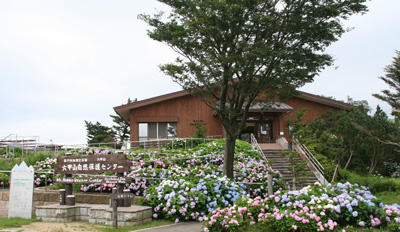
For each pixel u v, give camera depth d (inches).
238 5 454.0
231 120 554.9
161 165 617.6
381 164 917.8
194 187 421.4
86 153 712.4
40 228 366.0
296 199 314.7
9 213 446.6
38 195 485.4
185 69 531.5
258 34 498.0
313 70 502.9
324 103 1170.0
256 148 860.0
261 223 300.5
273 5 494.9
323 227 274.2
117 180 422.0
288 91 542.6
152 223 386.9
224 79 544.1
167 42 530.0
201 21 481.4
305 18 494.9
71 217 419.8
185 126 1097.4
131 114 1087.6
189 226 369.1
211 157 716.7
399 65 708.0
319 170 740.0
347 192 323.0
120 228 359.9
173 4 535.5
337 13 477.7
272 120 1096.8
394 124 782.5
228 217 308.2
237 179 624.1
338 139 864.3
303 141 844.0
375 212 297.3
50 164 662.5
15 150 951.6
